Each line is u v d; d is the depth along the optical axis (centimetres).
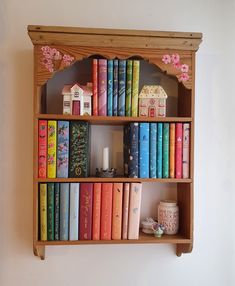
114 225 101
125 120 101
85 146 100
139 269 116
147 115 103
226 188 119
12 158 111
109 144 116
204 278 118
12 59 112
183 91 111
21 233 111
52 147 98
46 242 97
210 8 119
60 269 112
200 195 119
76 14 114
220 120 119
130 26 116
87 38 98
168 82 118
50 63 97
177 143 103
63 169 98
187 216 106
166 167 103
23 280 111
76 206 99
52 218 98
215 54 119
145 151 102
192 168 103
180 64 102
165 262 117
